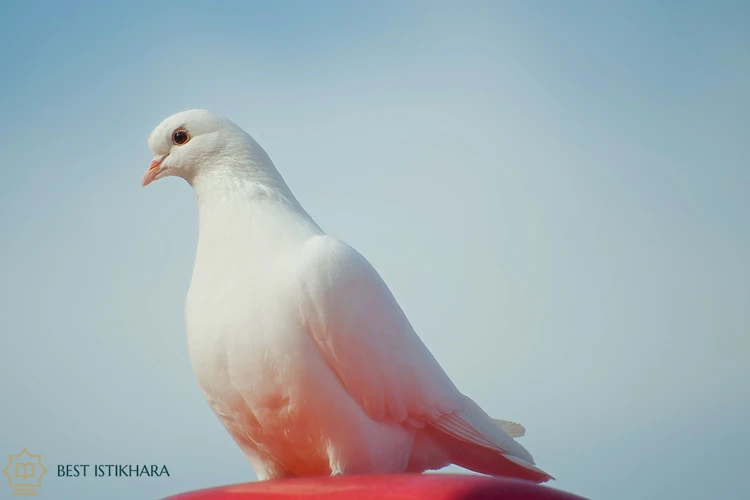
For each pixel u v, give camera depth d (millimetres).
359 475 9102
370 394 10852
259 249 10727
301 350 10352
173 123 11781
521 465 11781
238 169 11430
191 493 9141
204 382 10758
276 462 11367
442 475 8875
